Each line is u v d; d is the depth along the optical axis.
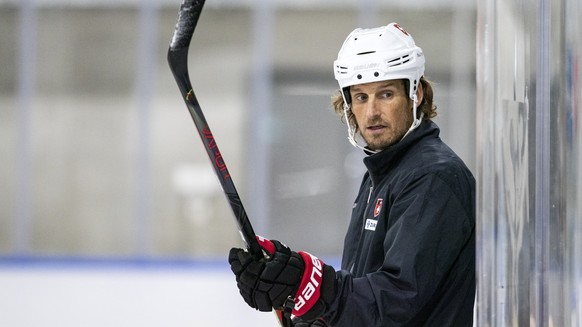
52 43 28.00
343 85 6.21
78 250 28.12
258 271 5.58
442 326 5.94
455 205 5.80
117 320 17.62
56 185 28.14
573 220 4.52
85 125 28.08
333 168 27.58
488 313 4.54
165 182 28.08
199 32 27.53
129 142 28.05
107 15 27.89
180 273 24.70
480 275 4.55
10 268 25.45
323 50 27.45
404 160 6.12
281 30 27.48
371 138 6.23
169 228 28.09
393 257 5.69
